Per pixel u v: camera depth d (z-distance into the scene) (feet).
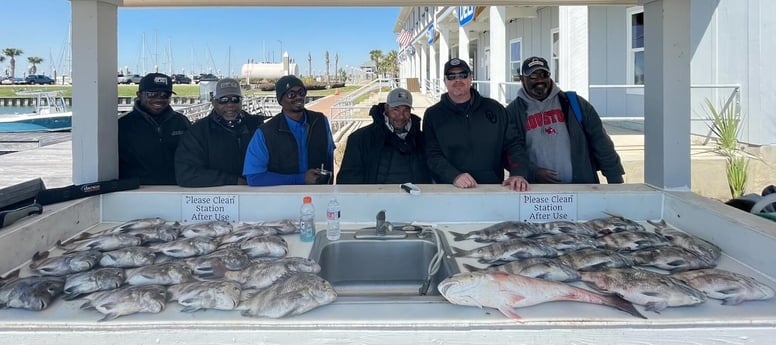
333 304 4.66
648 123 7.92
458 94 10.09
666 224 7.39
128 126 10.91
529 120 10.87
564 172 10.68
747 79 22.02
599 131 10.93
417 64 104.12
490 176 10.19
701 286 4.88
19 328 4.30
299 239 6.88
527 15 34.50
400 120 10.86
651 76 7.75
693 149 22.04
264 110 66.33
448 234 7.04
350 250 7.00
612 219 7.21
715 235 6.41
